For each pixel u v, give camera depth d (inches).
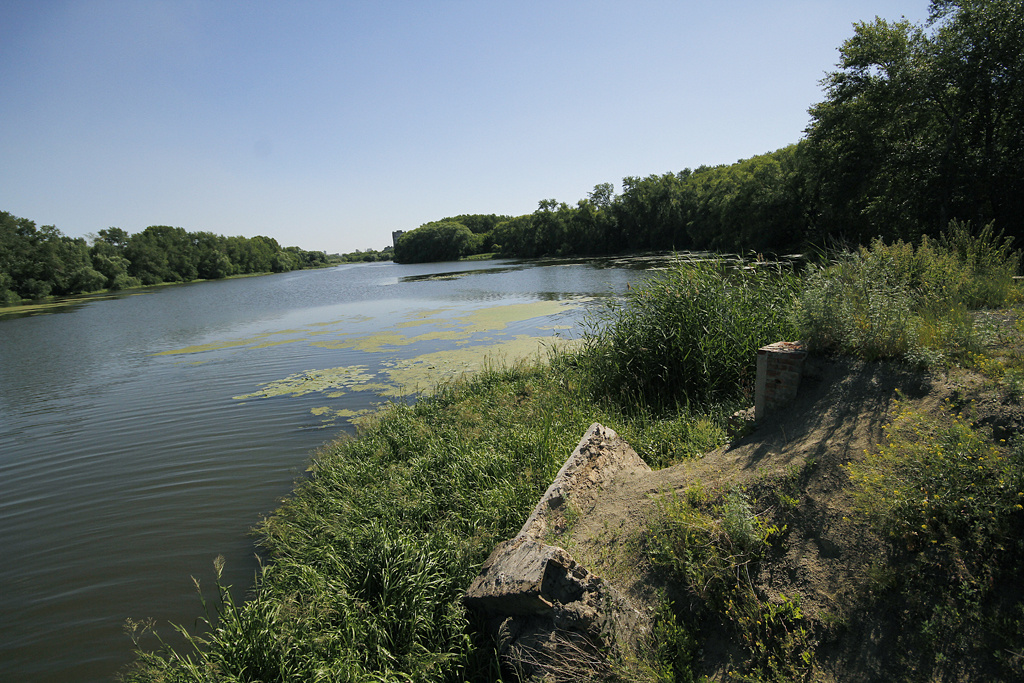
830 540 131.3
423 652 154.6
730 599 128.7
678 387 286.4
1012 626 101.4
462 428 312.8
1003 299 247.1
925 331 185.6
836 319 195.9
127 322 1254.9
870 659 108.4
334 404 438.3
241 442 364.2
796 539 135.9
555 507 177.8
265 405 452.1
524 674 134.6
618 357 309.9
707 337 282.7
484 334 690.2
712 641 125.2
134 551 236.1
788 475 151.9
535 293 1186.0
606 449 201.2
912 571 117.0
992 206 649.0
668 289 308.7
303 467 316.2
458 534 208.5
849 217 956.0
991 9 648.4
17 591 211.9
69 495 302.0
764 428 187.8
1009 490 116.0
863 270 219.0
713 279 310.3
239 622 153.7
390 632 160.2
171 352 781.3
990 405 142.4
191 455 348.2
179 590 206.5
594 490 183.9
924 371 168.7
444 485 248.7
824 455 153.6
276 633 151.9
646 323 306.5
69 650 177.0
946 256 300.4
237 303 1610.5
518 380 404.2
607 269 1678.2
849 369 185.8
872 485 135.0
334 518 238.1
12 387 618.8
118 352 818.8
